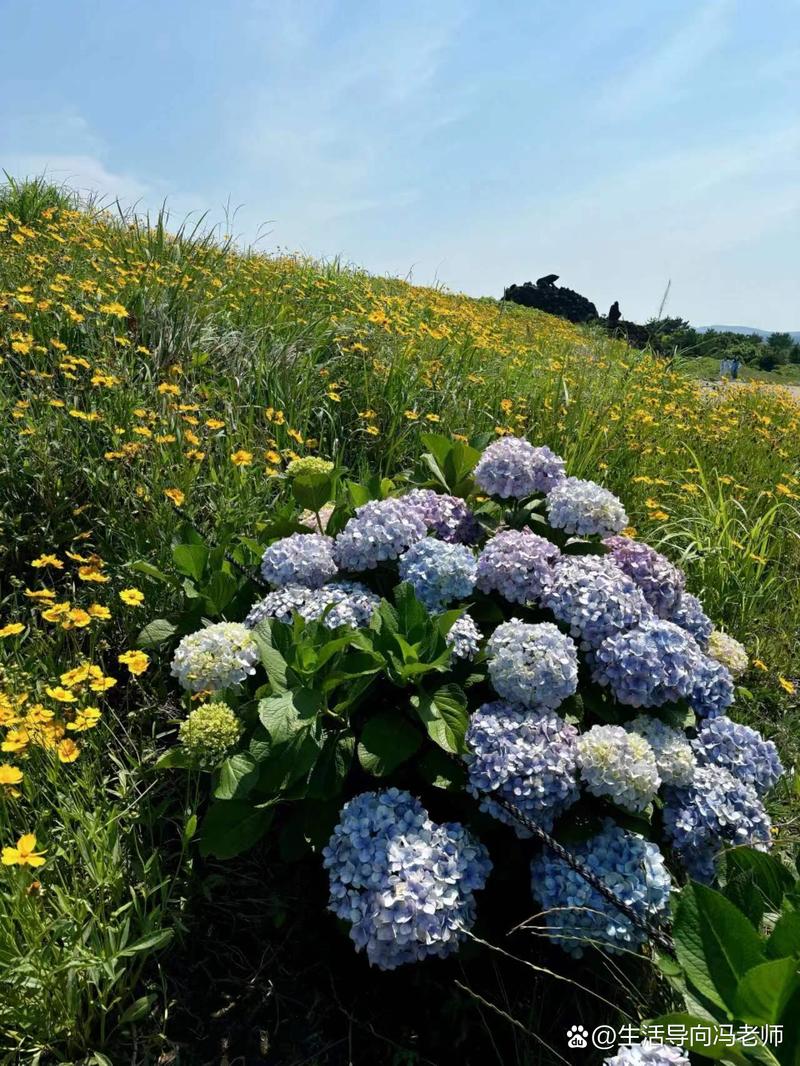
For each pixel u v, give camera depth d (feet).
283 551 8.54
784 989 4.77
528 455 9.26
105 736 8.25
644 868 6.41
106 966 6.01
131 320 14.67
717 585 13.08
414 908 5.92
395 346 17.19
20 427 11.37
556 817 6.82
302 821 7.04
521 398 17.42
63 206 24.21
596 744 6.57
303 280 21.49
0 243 17.39
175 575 9.58
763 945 5.25
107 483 10.73
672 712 7.75
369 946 5.98
